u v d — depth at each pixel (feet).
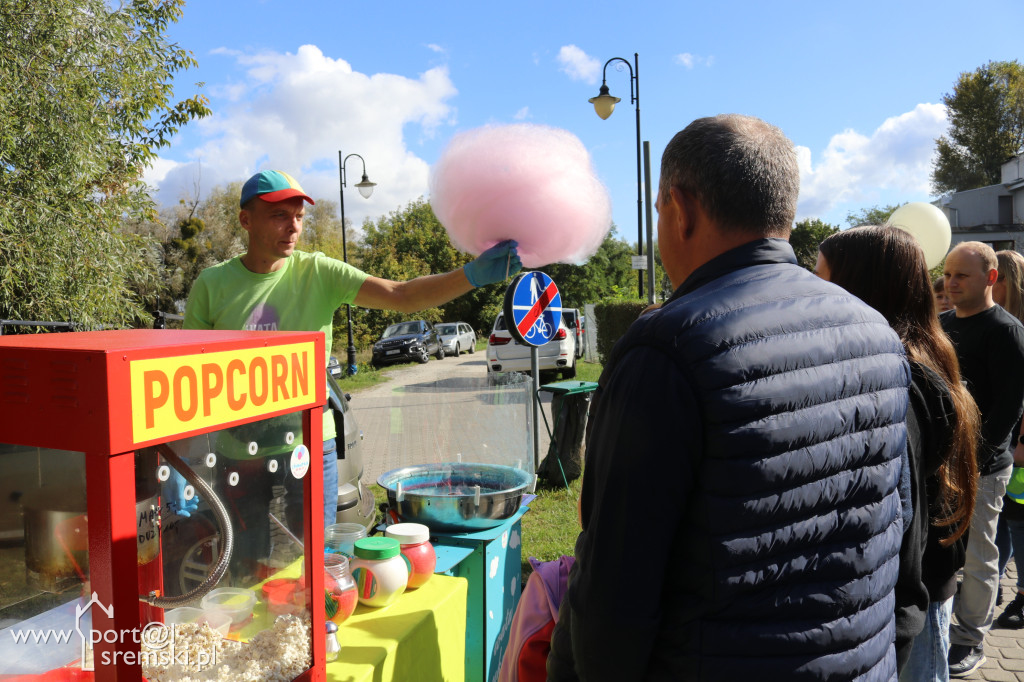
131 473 3.40
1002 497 10.05
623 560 3.56
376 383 57.36
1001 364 9.28
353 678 5.25
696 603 3.63
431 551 7.14
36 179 25.21
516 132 7.37
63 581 3.50
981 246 9.78
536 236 7.50
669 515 3.55
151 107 30.14
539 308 14.35
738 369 3.56
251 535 4.45
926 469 5.88
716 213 4.11
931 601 6.72
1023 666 10.79
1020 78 152.15
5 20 24.72
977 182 155.43
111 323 28.45
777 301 3.89
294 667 4.61
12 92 24.44
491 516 7.91
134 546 3.44
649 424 3.55
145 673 3.76
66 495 3.44
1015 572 15.17
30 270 24.67
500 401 9.72
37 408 3.43
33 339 4.01
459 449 9.57
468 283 7.91
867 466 4.04
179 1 30.73
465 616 7.64
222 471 4.17
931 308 6.38
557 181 7.29
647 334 3.76
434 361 82.17
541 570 5.71
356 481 13.58
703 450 3.59
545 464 21.68
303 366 4.66
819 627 3.72
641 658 3.61
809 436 3.71
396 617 6.38
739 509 3.53
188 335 4.36
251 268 8.45
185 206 101.30
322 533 4.95
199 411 3.80
